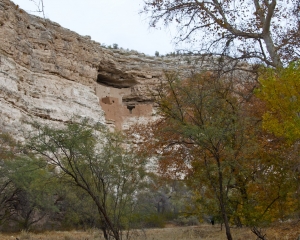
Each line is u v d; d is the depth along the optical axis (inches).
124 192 497.7
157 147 627.8
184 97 477.7
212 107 466.6
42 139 443.5
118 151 493.4
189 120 485.1
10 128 1024.2
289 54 524.4
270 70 443.2
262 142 495.5
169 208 1150.3
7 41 1196.5
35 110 1225.4
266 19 492.4
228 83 537.0
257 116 533.6
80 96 1424.7
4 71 1143.0
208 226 956.6
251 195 521.7
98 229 711.1
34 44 1350.9
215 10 510.3
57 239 639.1
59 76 1397.6
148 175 546.9
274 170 494.0
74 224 885.2
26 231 759.7
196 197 631.2
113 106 1563.7
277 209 495.5
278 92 424.8
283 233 516.4
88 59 1535.4
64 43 1455.5
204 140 426.9
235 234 567.5
